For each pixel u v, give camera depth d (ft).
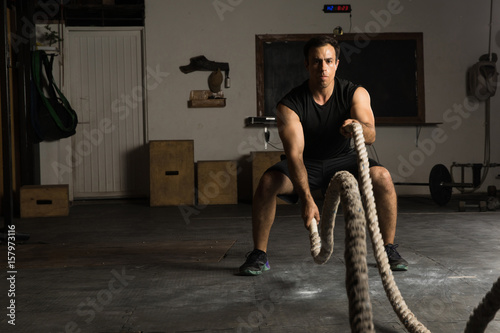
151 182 21.25
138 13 22.99
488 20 23.58
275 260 10.00
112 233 14.47
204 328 6.04
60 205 18.92
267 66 23.15
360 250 1.93
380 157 23.52
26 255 11.08
